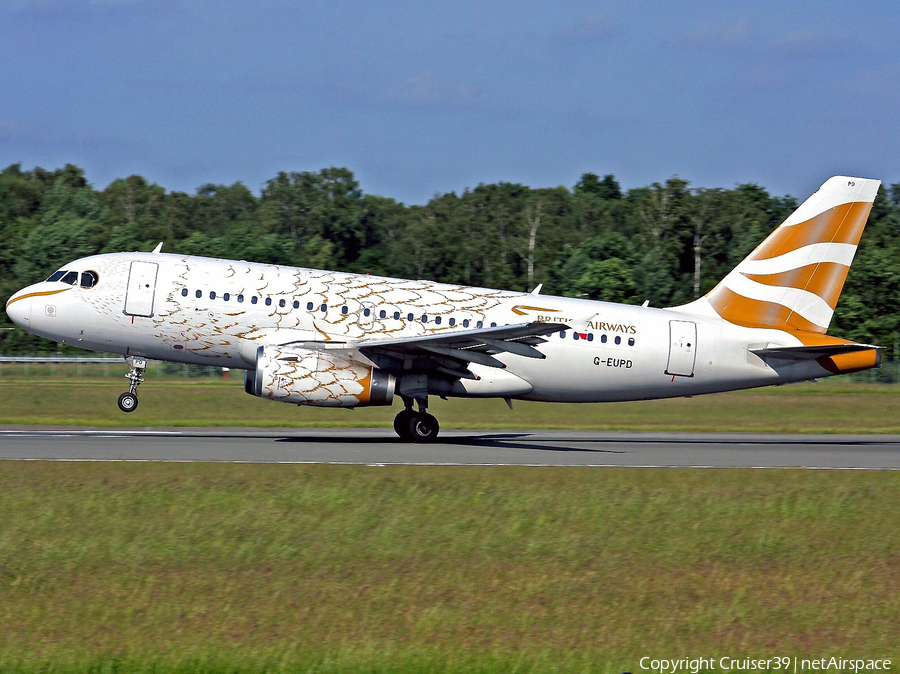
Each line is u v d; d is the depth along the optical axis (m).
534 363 117.06
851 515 76.69
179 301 111.62
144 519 69.75
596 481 87.19
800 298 123.06
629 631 51.59
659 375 119.94
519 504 76.62
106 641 48.91
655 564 62.97
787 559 64.69
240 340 112.31
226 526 68.44
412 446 112.81
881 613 54.94
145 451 101.88
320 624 51.44
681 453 112.75
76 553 62.19
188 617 52.12
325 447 109.12
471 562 62.19
